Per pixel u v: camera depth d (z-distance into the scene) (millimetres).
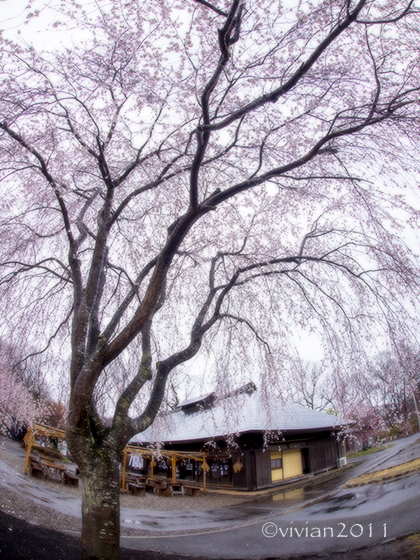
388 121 4867
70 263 5707
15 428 12438
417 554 5340
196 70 4953
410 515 7535
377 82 4633
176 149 6191
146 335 5738
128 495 14172
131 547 6570
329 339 6547
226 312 7543
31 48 4613
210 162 6406
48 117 5227
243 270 6586
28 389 7668
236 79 5215
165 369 5551
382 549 5910
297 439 17812
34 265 6207
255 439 15555
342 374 6328
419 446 17578
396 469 13336
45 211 6016
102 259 5277
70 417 4215
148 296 4633
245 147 6238
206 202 5066
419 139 4746
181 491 15758
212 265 7559
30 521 6285
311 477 17406
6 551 4137
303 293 6957
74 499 10859
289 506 11195
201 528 9141
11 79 4648
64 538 5840
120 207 5438
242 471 15758
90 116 5250
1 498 7289
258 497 13945
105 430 4398
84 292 5359
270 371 6918
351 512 8859
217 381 7594
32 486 10594
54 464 13672
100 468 4113
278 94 4242
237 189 5215
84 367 4266
